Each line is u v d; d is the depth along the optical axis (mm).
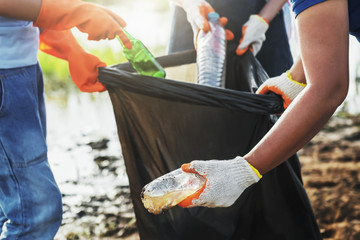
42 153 1584
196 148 1625
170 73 1932
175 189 1196
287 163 1607
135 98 1583
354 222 2344
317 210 2490
